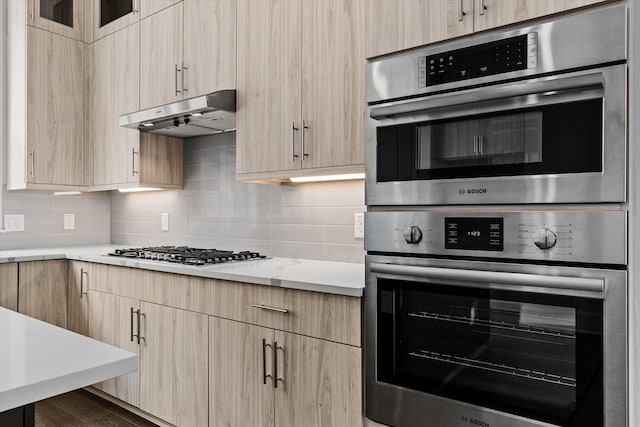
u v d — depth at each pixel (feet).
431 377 5.06
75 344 2.89
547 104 4.30
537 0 4.36
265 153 7.45
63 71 10.51
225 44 8.02
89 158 10.86
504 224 4.54
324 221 8.34
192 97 8.50
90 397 9.45
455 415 4.90
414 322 5.17
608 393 4.04
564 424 4.26
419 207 5.17
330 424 5.73
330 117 6.73
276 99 7.33
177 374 7.48
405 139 5.21
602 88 4.02
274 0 7.40
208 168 10.09
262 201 9.21
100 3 10.61
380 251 5.40
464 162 4.80
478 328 4.76
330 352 5.74
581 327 4.17
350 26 6.55
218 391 6.91
